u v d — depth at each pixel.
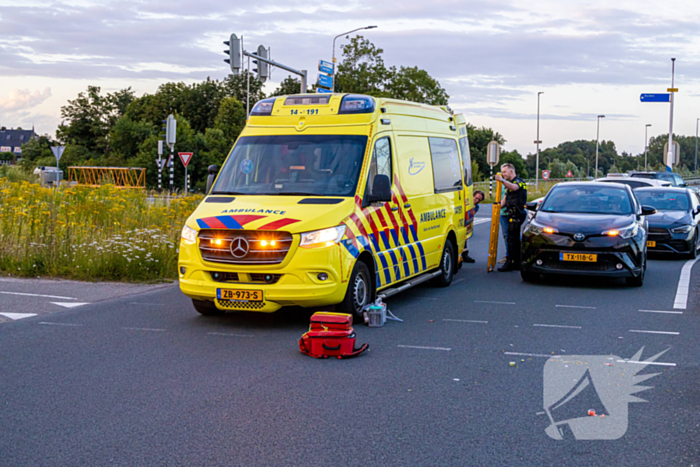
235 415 4.80
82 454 4.10
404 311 8.80
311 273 7.35
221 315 8.45
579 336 7.33
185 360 6.32
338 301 7.59
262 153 8.63
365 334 7.45
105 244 12.23
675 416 4.80
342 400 5.14
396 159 9.12
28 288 10.33
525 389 5.43
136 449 4.18
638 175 33.25
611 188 12.13
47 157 87.81
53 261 11.66
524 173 117.88
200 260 7.61
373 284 8.34
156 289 10.46
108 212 15.91
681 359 6.38
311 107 8.82
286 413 4.85
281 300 7.37
